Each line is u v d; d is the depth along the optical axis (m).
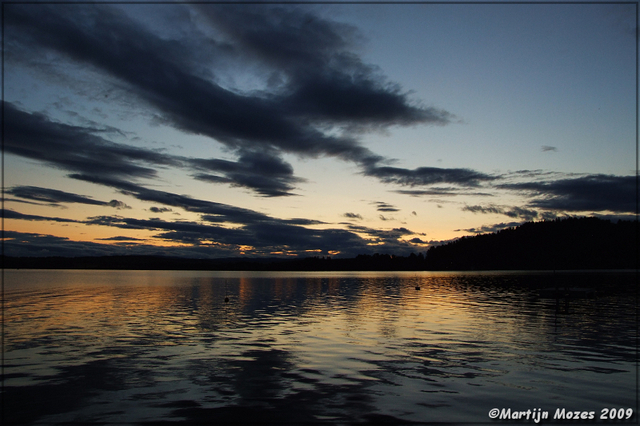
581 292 47.59
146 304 40.97
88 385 13.34
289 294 56.47
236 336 21.98
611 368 15.38
